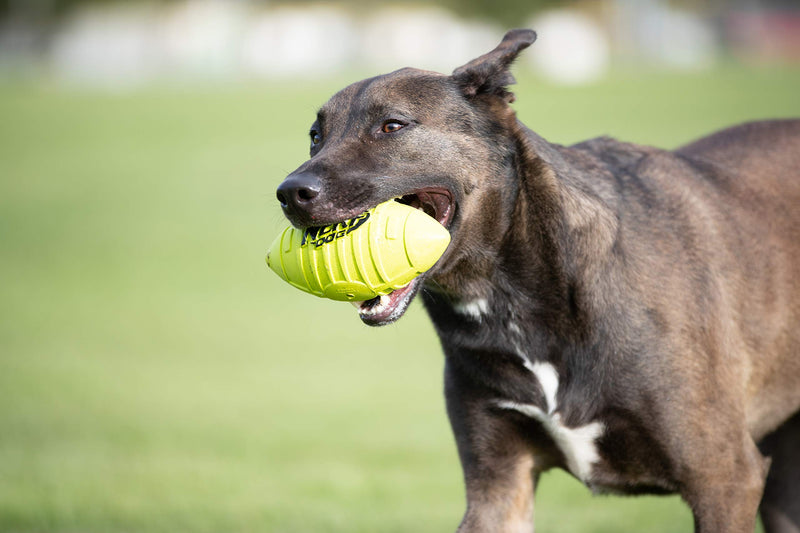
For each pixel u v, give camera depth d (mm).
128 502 9430
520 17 82938
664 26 84250
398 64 82062
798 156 6863
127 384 14570
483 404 6277
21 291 21438
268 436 11844
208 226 28188
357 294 5695
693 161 6645
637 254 5949
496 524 6410
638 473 6184
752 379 6355
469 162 5996
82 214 30703
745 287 6266
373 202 5836
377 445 11406
